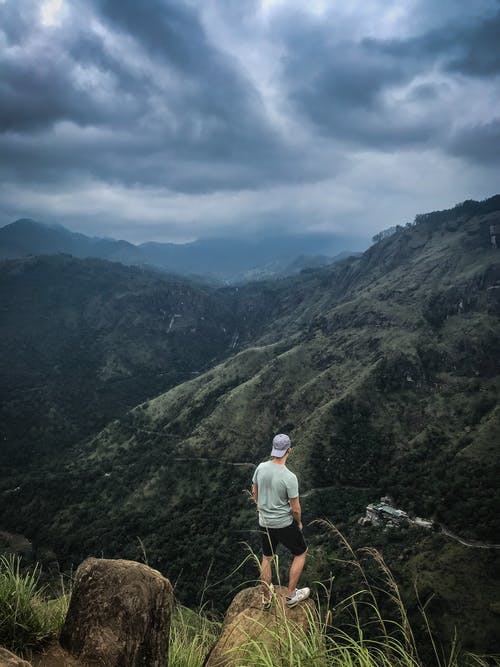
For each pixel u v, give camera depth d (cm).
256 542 8850
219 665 455
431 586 6644
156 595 419
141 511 11650
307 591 542
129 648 384
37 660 379
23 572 465
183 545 9650
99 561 433
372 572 5212
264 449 13612
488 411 12950
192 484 12525
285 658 385
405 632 395
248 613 531
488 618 5916
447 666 402
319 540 6894
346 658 372
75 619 402
